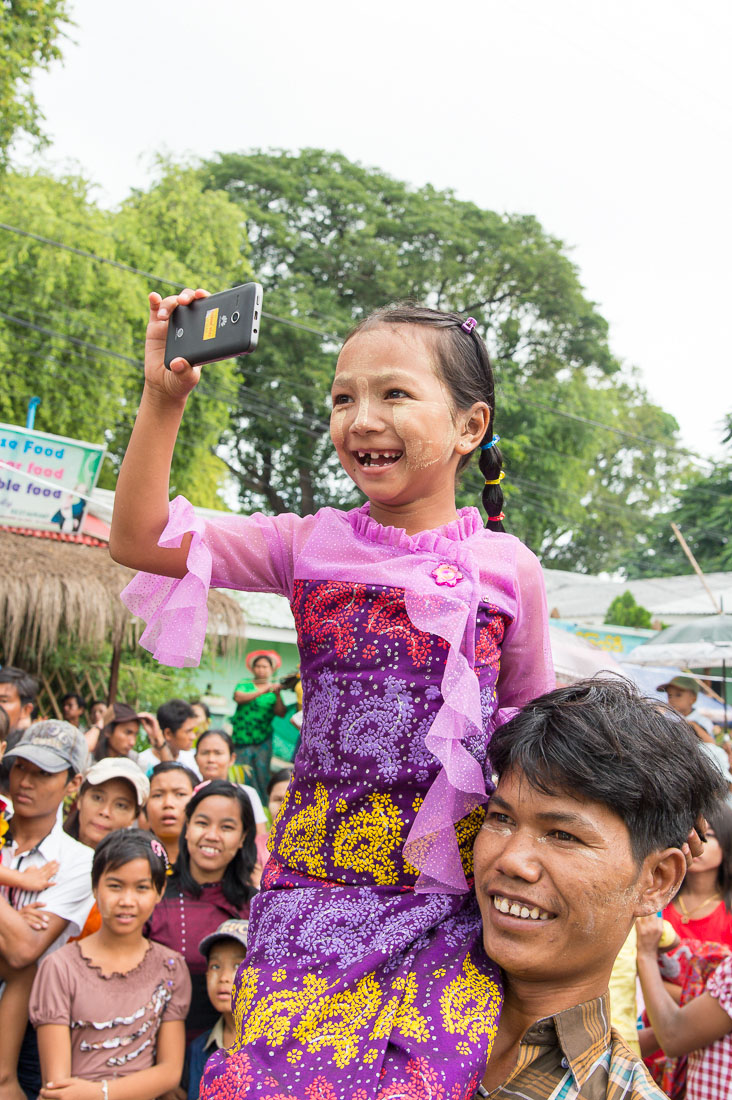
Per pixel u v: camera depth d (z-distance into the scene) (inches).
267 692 316.8
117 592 386.6
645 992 124.6
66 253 648.4
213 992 132.1
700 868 147.4
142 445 64.1
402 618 63.2
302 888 62.0
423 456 65.0
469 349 68.3
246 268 799.7
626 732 59.3
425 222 953.5
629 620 673.0
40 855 139.9
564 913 56.9
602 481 1133.1
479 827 65.3
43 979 122.7
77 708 340.2
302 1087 52.6
